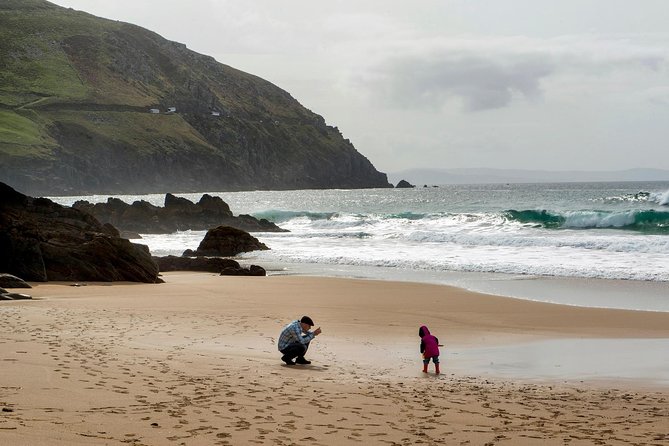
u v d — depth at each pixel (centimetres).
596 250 3900
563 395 1089
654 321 1959
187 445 720
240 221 7194
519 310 2195
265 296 2559
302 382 1135
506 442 800
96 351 1304
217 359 1316
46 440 693
